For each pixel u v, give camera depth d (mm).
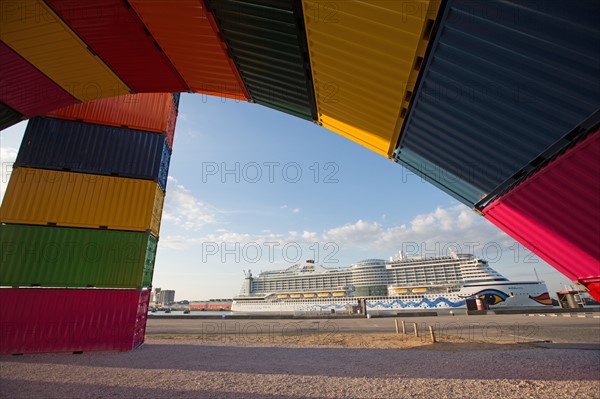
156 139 15945
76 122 14766
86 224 13562
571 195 5082
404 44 5039
